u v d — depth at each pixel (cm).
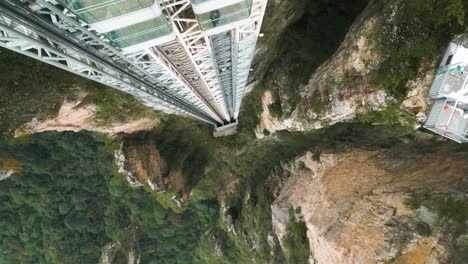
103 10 1216
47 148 4484
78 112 3303
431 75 1888
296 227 3859
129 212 5916
